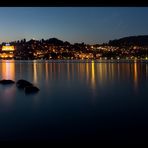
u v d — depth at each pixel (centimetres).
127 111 625
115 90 1171
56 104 754
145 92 1084
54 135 398
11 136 391
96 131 421
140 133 403
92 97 927
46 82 1600
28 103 779
